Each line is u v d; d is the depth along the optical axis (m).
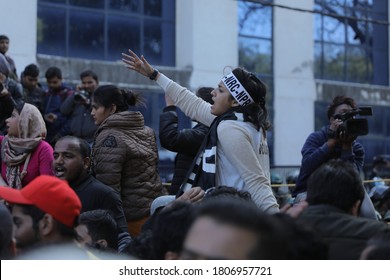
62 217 4.08
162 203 5.98
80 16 19.69
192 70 20.66
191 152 6.70
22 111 6.95
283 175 15.34
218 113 6.12
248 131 5.95
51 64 18.41
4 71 10.53
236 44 21.44
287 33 22.67
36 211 4.09
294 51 22.78
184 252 2.92
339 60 23.98
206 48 20.91
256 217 2.76
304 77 22.94
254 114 6.03
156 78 6.67
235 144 5.86
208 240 2.75
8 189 4.27
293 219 3.70
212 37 21.05
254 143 6.01
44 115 11.65
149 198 7.04
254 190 5.86
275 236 2.75
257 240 2.73
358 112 6.58
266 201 5.86
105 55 20.05
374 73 24.80
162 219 4.08
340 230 4.50
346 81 24.14
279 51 22.56
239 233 2.73
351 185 4.65
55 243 4.10
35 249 4.09
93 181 6.45
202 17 20.89
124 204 6.93
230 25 21.34
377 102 24.30
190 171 6.07
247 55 22.02
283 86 22.58
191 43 20.70
